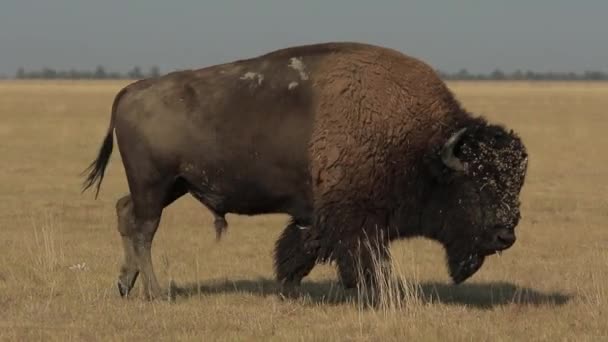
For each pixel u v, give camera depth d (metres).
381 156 28.48
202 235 45.78
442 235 29.66
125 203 31.77
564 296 31.34
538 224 49.41
